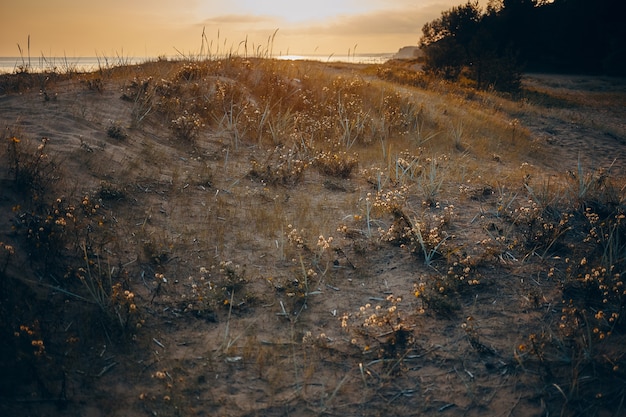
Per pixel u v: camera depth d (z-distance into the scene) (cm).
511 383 375
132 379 366
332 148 955
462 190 733
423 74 2508
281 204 660
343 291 484
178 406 343
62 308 411
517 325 434
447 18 3516
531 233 579
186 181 675
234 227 583
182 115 925
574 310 437
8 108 778
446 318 444
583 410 350
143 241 513
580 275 488
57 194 538
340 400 357
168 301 447
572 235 584
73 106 829
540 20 4262
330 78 1432
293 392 362
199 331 419
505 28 4262
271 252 540
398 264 531
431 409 352
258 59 1455
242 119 990
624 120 1816
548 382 374
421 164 902
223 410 343
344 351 405
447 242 568
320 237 527
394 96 1351
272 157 844
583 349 396
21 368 353
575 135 1485
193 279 479
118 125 785
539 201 668
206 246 534
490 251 538
